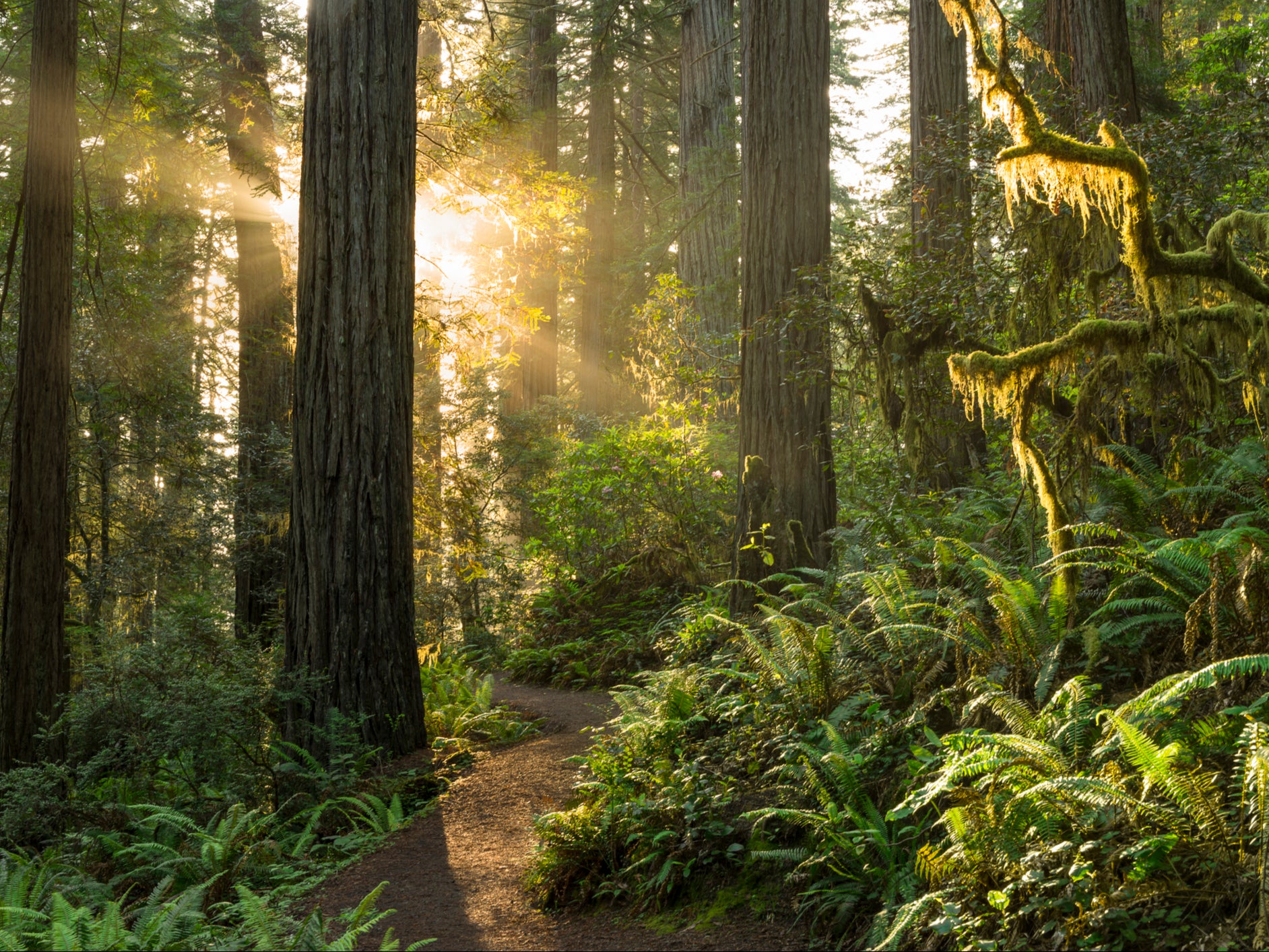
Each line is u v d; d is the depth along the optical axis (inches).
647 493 538.3
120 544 703.1
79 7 506.0
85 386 649.0
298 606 357.7
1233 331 205.9
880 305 371.9
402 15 377.7
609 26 863.1
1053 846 146.3
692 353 577.6
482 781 312.8
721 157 718.5
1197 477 243.0
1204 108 335.0
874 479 455.5
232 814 276.7
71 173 394.6
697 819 213.3
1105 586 227.1
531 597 648.4
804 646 238.8
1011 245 309.6
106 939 191.8
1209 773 143.2
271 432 685.3
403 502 367.6
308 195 366.0
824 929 173.6
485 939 201.6
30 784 320.2
